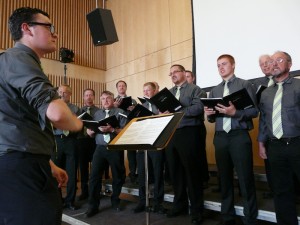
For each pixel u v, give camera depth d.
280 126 2.27
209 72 4.63
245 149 2.41
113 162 3.38
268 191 3.18
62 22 6.29
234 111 2.33
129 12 6.54
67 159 3.66
